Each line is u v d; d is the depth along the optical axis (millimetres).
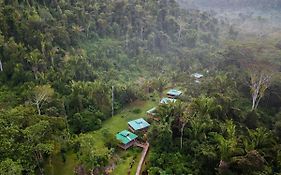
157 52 102438
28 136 35156
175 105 48375
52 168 41062
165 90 76312
